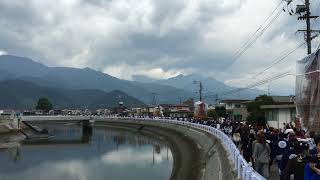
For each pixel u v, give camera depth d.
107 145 85.25
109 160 62.31
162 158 63.41
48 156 67.75
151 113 167.25
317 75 20.97
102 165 57.31
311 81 21.84
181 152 62.38
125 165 56.94
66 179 47.12
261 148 18.38
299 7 37.03
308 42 37.16
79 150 76.38
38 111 168.75
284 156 15.80
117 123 139.88
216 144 43.38
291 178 15.07
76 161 61.59
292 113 56.12
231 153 28.17
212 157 39.31
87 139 99.44
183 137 73.62
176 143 75.19
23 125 114.88
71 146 83.69
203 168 40.22
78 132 129.88
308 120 22.19
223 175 25.88
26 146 83.00
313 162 11.27
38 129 122.06
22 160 62.81
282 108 58.28
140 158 63.94
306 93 22.61
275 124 60.62
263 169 18.30
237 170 21.89
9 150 75.81
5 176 49.19
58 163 59.69
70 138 102.62
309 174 11.36
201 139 58.38
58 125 180.00
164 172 50.44
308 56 22.58
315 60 21.39
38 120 116.44
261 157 18.30
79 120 128.75
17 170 53.50
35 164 58.69
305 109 22.77
